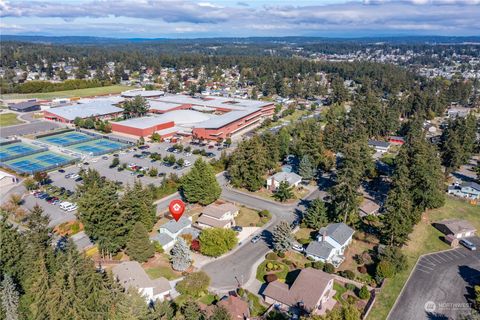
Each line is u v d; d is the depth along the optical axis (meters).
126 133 144.38
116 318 45.22
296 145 118.25
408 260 67.25
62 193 92.19
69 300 46.81
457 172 115.12
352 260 67.38
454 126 129.25
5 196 90.25
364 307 55.12
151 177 103.06
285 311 52.91
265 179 98.38
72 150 126.38
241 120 156.50
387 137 147.75
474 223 82.31
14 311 48.75
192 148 131.00
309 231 76.75
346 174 76.19
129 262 60.88
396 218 68.19
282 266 64.56
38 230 57.03
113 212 64.31
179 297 56.44
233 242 68.06
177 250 62.91
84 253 54.50
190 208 85.12
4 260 53.72
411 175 83.69
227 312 48.22
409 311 54.44
